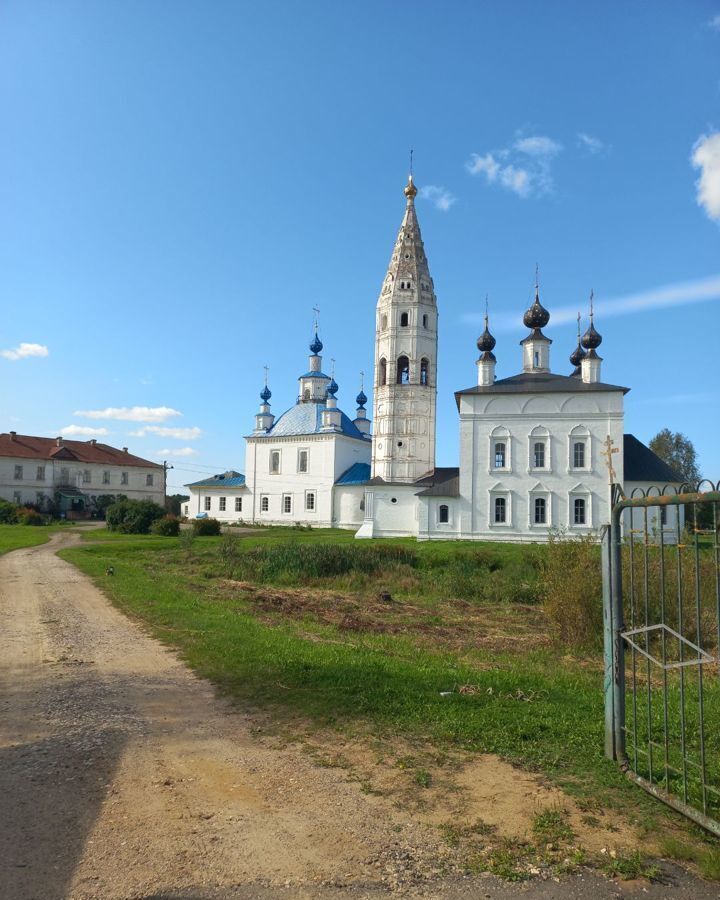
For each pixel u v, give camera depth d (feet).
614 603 24.40
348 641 49.78
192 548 140.77
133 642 46.26
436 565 114.32
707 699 33.50
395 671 37.04
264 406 264.11
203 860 17.40
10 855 17.60
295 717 29.27
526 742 26.14
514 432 174.91
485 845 18.21
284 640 46.01
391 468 204.74
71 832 18.86
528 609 72.95
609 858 17.54
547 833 18.81
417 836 18.71
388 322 209.46
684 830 19.17
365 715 29.35
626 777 22.68
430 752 25.22
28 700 32.22
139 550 144.87
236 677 35.78
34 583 82.43
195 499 261.65
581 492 169.78
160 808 20.44
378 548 118.93
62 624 53.72
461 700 31.45
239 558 116.47
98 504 295.48
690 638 43.11
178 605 62.28
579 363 205.67
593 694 34.01
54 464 297.12
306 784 22.27
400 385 207.10
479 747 25.58
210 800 21.04
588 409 171.42
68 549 138.62
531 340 199.72
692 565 42.70
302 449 244.42
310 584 95.81
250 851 17.87
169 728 28.02
